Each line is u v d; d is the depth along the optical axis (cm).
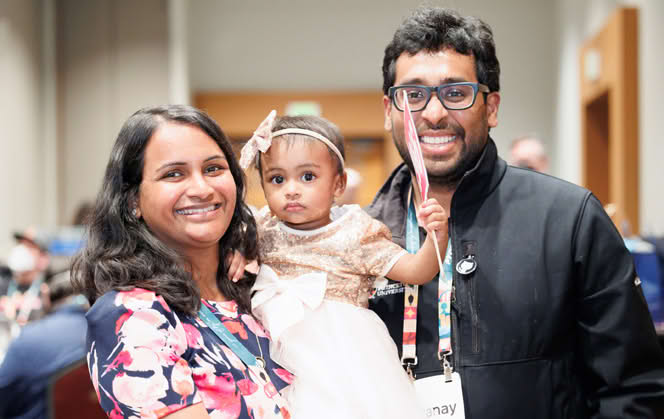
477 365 158
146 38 675
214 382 137
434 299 166
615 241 160
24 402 258
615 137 475
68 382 238
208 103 717
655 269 280
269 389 145
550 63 709
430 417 155
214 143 151
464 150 165
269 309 159
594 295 158
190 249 153
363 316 161
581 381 163
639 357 155
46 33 671
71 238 412
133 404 128
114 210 146
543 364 157
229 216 151
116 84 675
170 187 143
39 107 656
